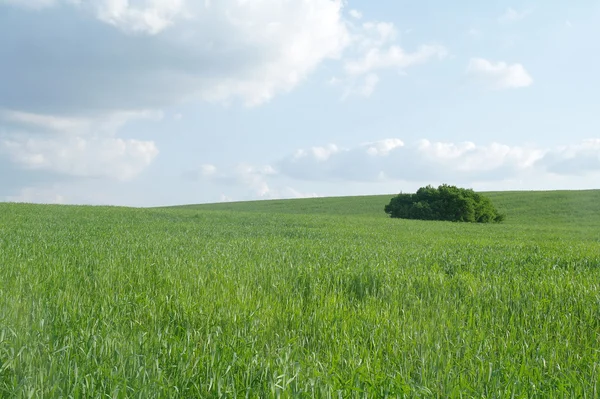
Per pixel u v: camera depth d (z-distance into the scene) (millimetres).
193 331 5441
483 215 64188
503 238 25250
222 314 6109
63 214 32469
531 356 5172
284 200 96750
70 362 4199
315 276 9375
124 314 6234
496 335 5863
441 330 5758
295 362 4434
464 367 4660
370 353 5070
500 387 4160
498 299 7676
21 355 4328
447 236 25250
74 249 12797
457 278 9602
